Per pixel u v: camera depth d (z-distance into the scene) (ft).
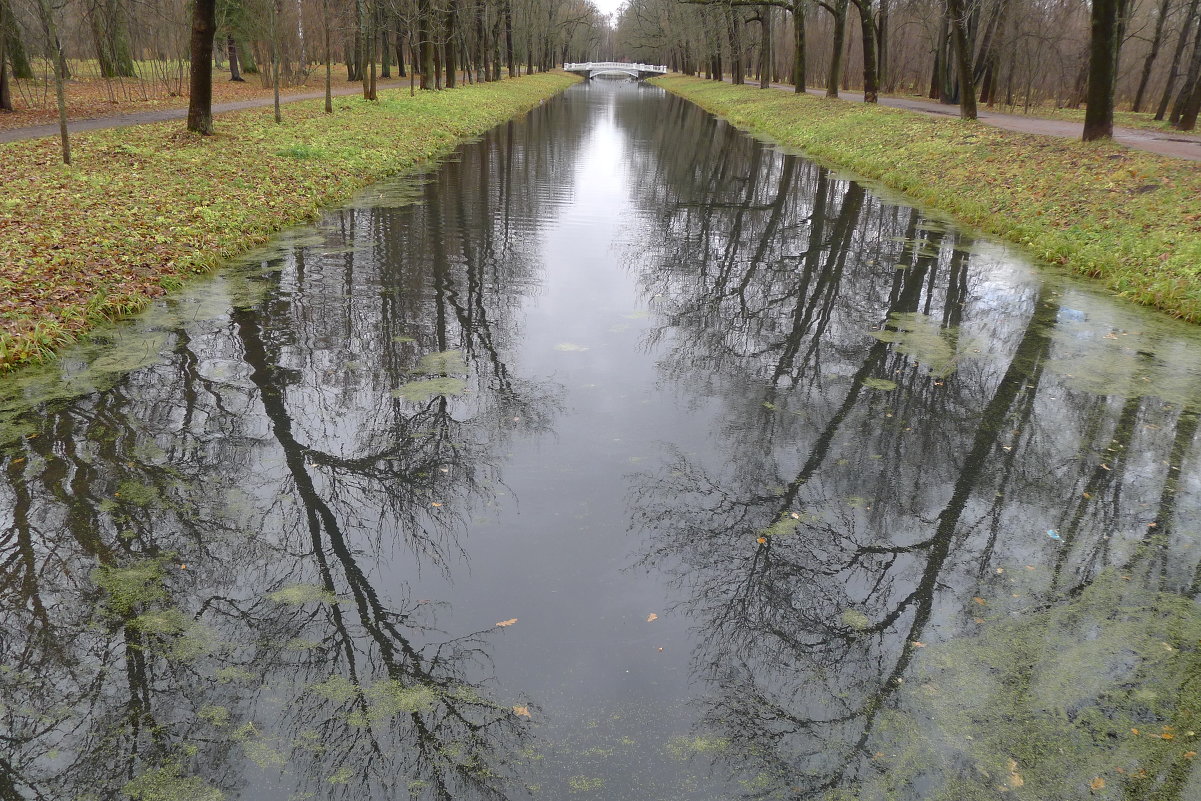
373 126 76.69
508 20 187.01
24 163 42.47
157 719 10.98
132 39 104.01
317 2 120.37
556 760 10.48
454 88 134.92
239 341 25.44
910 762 10.59
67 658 12.07
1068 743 10.91
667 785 10.12
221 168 47.37
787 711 11.47
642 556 15.21
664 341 27.40
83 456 18.02
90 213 34.68
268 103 89.25
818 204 54.80
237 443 18.97
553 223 46.88
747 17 168.25
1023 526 16.55
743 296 32.94
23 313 24.09
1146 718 11.36
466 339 26.66
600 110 146.82
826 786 10.16
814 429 20.85
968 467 18.98
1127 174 42.37
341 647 12.49
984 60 114.01
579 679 11.97
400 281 33.04
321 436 19.56
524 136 96.22
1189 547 15.83
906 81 179.01
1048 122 75.36
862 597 14.17
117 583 13.83
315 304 29.37
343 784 9.98
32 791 9.77
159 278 30.01
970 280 35.32
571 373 24.22
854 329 28.84
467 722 11.09
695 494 17.51
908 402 22.63
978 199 49.80
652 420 21.17
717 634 13.08
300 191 47.88
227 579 14.10
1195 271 31.09
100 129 57.26
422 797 9.81
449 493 17.26
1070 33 129.80
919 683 12.06
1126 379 24.22
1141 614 13.71
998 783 10.25
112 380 22.08
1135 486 18.22
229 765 10.25
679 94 212.02
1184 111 79.41
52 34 41.22
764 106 123.95
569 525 16.17
